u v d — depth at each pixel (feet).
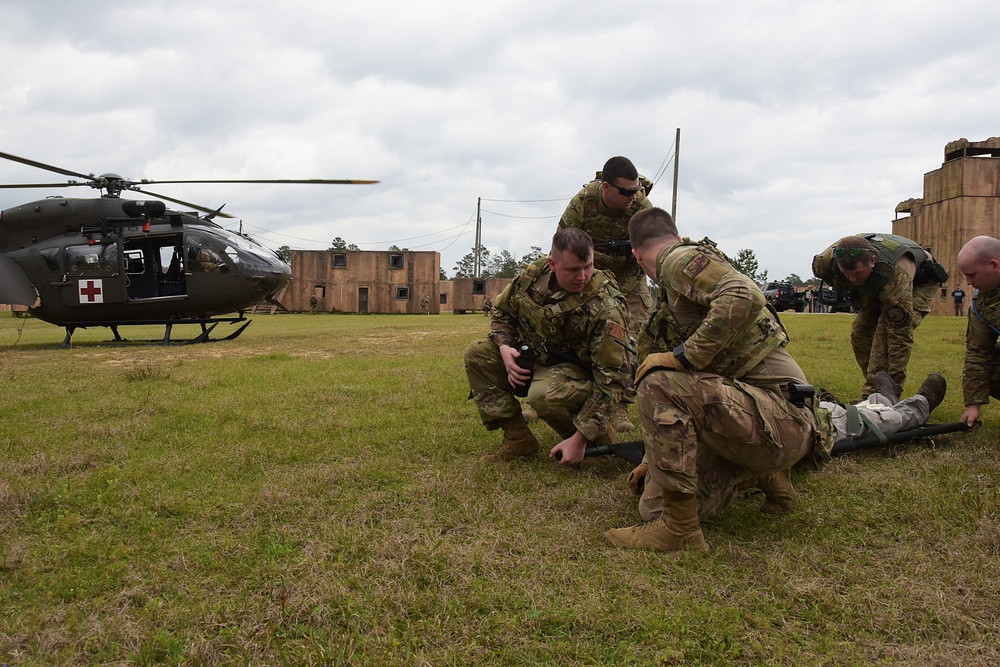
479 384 13.15
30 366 28.76
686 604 7.30
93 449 13.60
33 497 10.71
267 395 20.13
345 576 7.86
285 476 11.98
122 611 7.19
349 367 27.45
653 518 9.52
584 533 9.37
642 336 11.96
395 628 6.82
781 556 8.50
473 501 10.67
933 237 111.96
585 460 13.12
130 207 41.24
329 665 6.12
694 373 8.77
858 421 13.02
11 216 42.27
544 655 6.37
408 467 12.66
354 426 16.10
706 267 8.86
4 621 7.02
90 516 10.11
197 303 43.80
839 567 8.19
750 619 7.00
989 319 13.46
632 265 17.67
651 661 6.28
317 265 129.80
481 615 7.09
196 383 22.62
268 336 49.85
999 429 15.02
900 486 11.00
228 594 7.56
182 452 13.62
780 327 9.53
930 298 17.43
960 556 8.34
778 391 9.29
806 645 6.55
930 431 13.57
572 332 12.16
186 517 10.10
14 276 41.70
